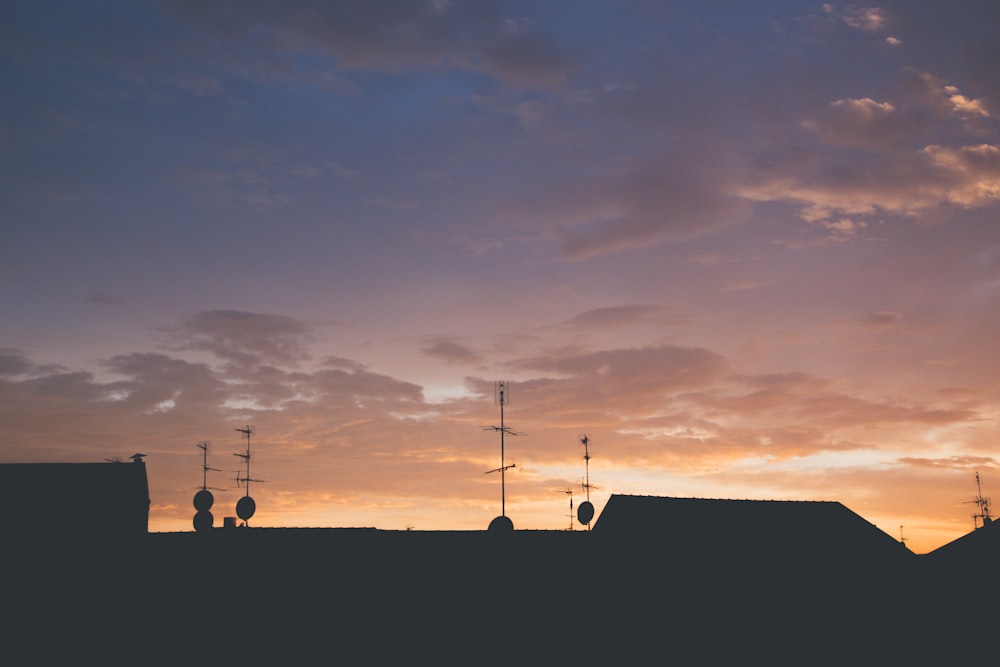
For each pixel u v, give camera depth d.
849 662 35.56
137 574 33.28
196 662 30.44
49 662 30.22
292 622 31.98
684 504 41.03
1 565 32.53
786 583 37.44
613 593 35.94
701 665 34.06
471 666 31.89
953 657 36.44
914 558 39.81
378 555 35.75
